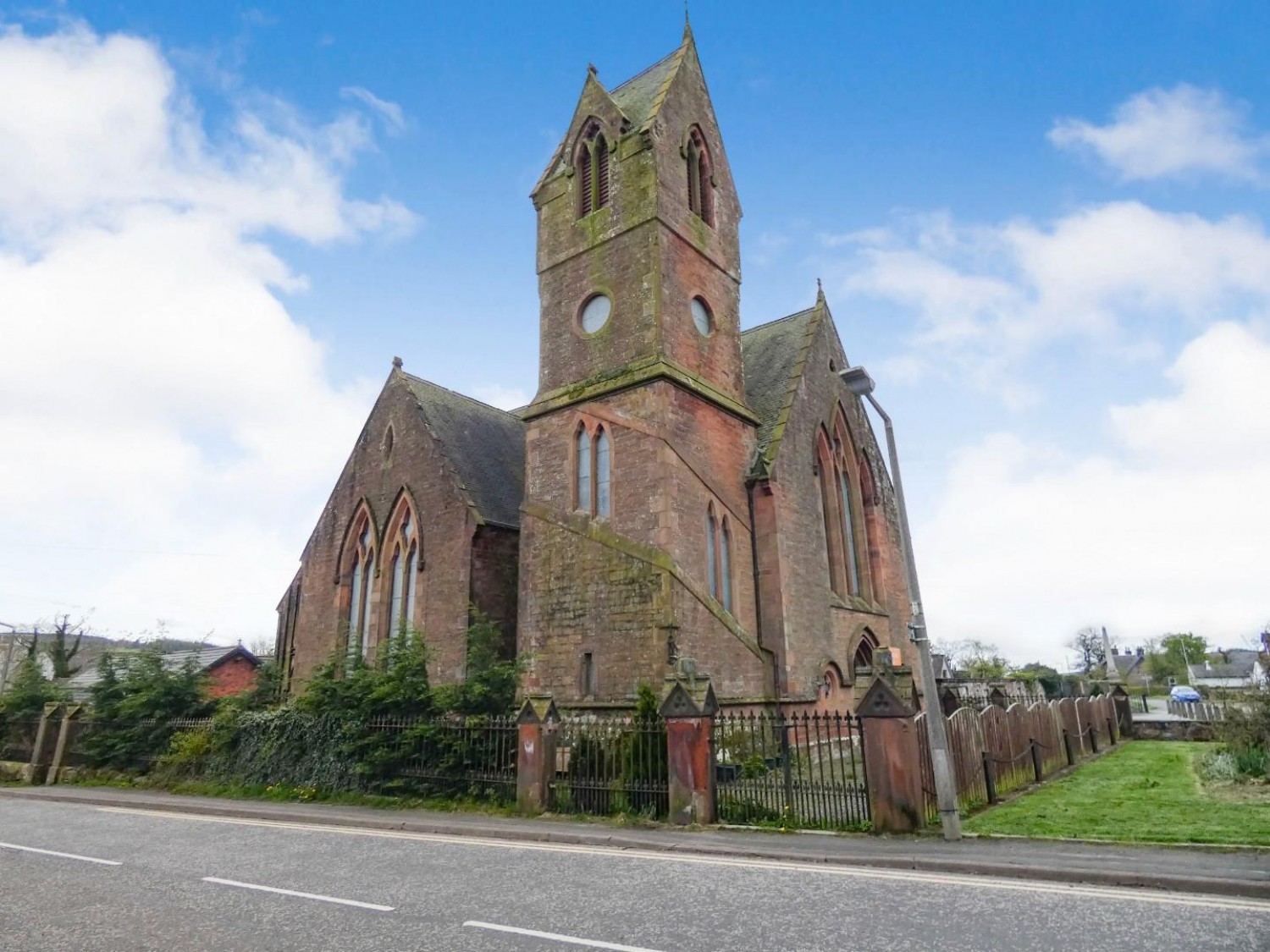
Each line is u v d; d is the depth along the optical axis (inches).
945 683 1448.1
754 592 1011.3
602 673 881.5
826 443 1211.9
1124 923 327.9
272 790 832.3
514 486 1241.4
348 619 1239.5
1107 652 4175.7
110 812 777.6
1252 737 754.8
